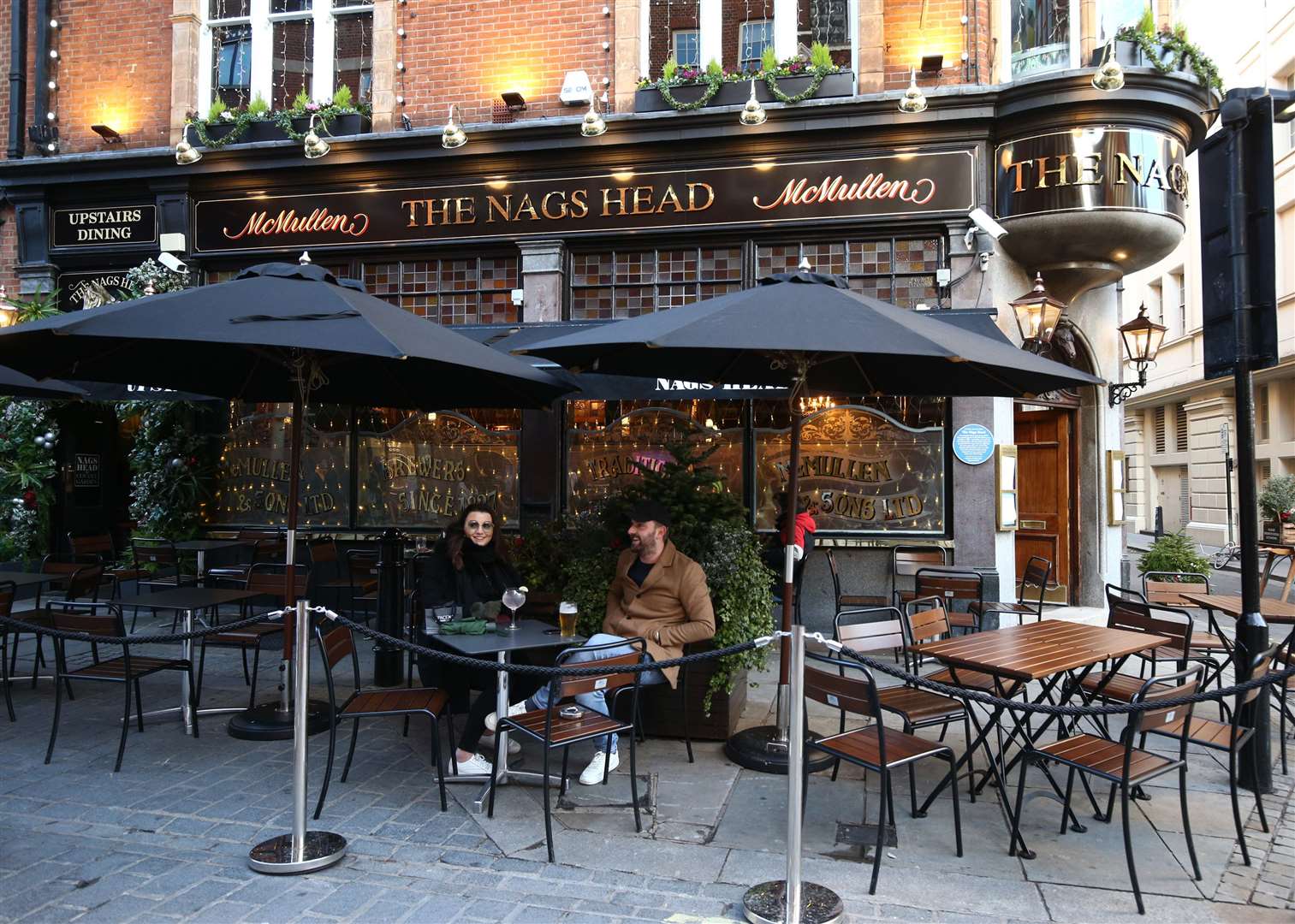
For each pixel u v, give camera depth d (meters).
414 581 7.70
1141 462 29.39
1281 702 5.20
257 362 5.75
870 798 4.65
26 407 10.20
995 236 8.11
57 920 3.29
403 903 3.46
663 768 5.06
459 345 4.76
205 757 5.18
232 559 10.01
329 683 4.29
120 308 4.12
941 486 8.59
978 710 6.38
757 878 3.71
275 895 3.51
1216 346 5.09
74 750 5.27
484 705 4.82
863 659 3.77
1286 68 20.84
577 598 5.66
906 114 8.34
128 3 10.44
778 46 9.11
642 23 9.34
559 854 3.92
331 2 10.05
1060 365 4.59
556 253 9.17
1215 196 5.08
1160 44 8.12
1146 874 3.81
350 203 9.55
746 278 8.96
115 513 11.43
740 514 5.86
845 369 5.79
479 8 9.57
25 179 10.12
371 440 9.72
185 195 9.90
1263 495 20.27
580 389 5.87
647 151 8.93
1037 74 8.23
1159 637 5.09
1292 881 3.75
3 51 10.70
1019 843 4.06
